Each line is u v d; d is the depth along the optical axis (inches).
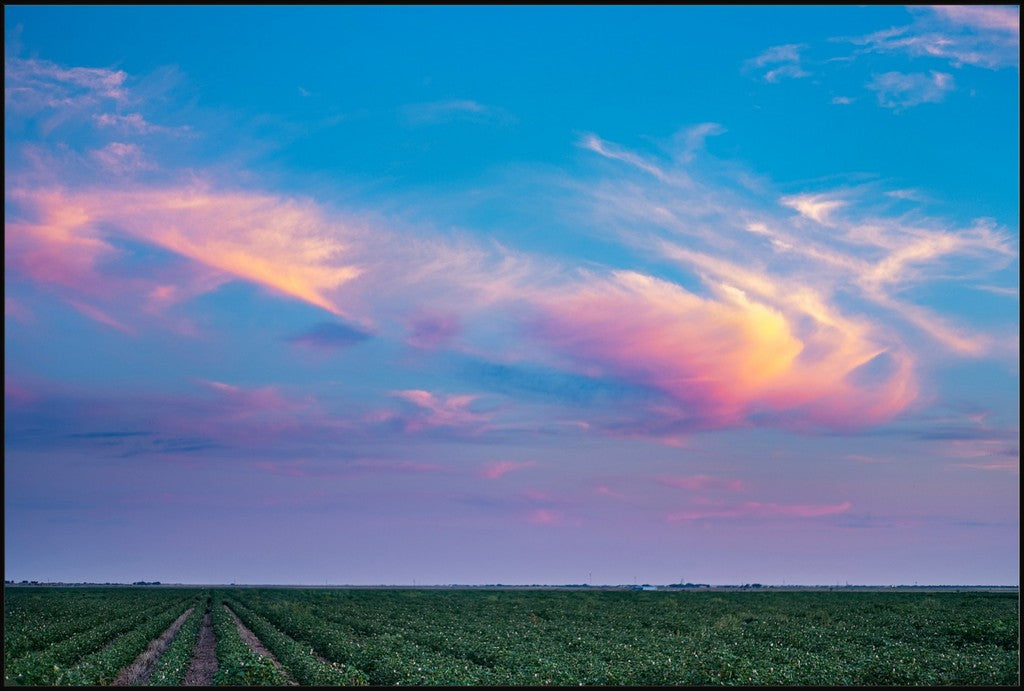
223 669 1120.8
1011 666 1238.3
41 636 1961.1
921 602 3555.6
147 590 7106.3
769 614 2896.2
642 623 2588.6
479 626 2359.7
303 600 4298.7
